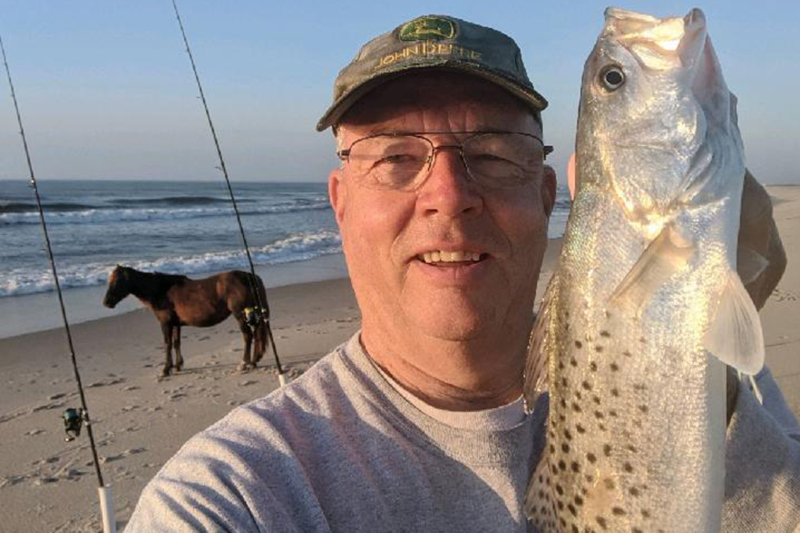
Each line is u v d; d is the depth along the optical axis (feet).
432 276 1.82
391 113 1.87
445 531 1.73
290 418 1.81
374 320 1.91
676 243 1.74
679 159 1.78
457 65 1.82
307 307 11.76
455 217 1.79
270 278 15.33
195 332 10.12
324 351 8.71
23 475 5.30
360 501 1.71
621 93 1.86
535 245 1.91
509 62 1.90
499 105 1.87
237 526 1.61
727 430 1.79
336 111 1.93
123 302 12.40
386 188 1.85
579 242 1.84
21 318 11.21
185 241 22.26
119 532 4.49
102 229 25.08
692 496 1.68
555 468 1.81
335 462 1.75
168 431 6.15
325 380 1.90
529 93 1.86
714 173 1.77
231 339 9.57
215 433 1.80
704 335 1.69
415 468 1.77
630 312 1.75
